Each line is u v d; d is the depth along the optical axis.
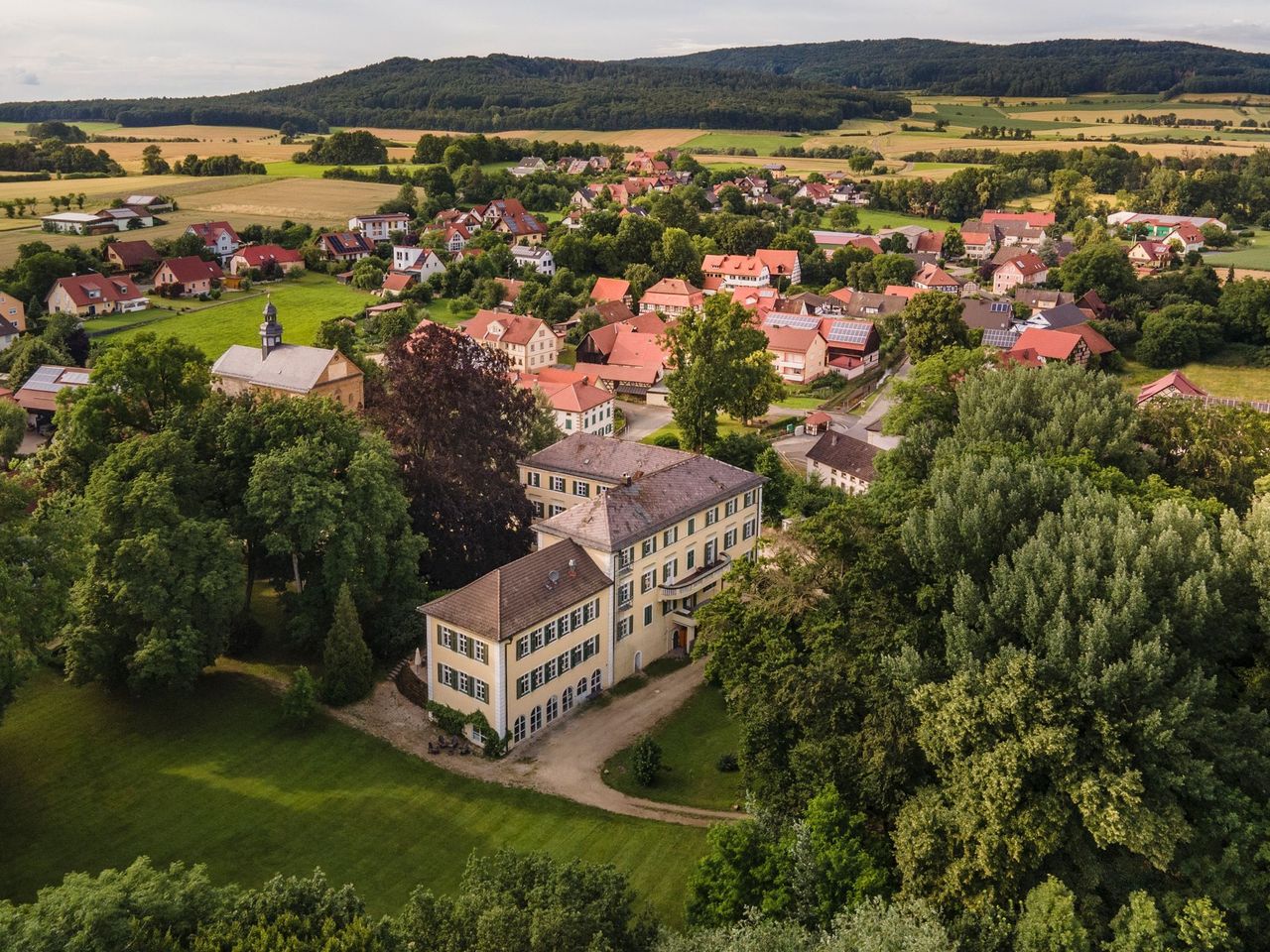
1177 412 87.38
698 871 46.44
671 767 67.00
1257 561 52.62
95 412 84.75
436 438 91.12
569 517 79.75
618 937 39.69
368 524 77.44
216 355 172.75
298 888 37.62
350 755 66.25
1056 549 51.97
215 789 61.22
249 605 80.50
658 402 171.75
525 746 69.62
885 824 51.19
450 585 89.25
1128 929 41.09
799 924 41.97
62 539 60.06
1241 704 49.62
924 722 48.03
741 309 126.50
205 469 75.38
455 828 59.41
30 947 31.52
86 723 67.06
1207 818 44.28
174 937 35.16
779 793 53.06
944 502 56.12
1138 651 46.12
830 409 166.62
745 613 60.34
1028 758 44.69
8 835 55.81
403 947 37.41
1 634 56.00
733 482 89.94
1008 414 83.75
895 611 56.38
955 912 44.38
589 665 75.88
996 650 50.75
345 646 71.75
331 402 83.31
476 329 184.00
